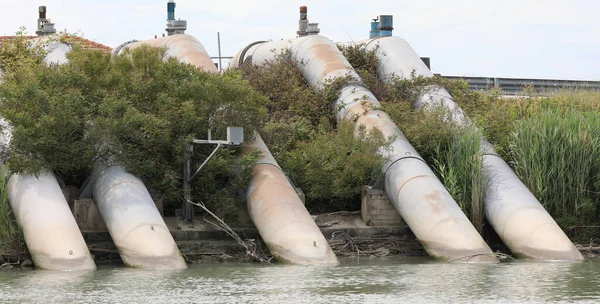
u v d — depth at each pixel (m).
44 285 24.84
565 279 26.00
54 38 38.66
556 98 40.47
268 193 31.78
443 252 30.72
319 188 34.16
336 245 32.41
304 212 31.33
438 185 32.66
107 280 25.80
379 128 35.44
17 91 30.83
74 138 31.17
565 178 33.94
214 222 32.44
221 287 24.48
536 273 27.27
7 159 30.64
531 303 22.25
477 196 32.81
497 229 32.31
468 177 33.50
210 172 32.09
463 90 39.78
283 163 34.81
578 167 33.69
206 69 37.81
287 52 42.06
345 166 33.75
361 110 36.91
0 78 34.09
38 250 28.34
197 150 32.50
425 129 34.97
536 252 31.05
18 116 30.17
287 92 39.66
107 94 31.44
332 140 34.62
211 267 29.00
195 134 31.97
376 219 33.53
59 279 26.02
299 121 37.81
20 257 29.12
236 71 39.22
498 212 32.44
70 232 28.70
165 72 32.81
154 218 29.73
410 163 33.56
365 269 28.27
